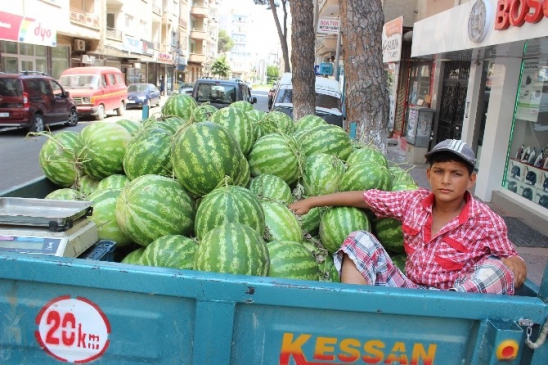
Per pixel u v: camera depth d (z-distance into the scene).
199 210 2.95
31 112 15.86
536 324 1.90
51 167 3.85
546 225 7.79
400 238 3.31
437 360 1.96
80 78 22.84
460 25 9.36
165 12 53.59
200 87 16.28
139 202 2.96
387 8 17.36
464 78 12.73
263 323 1.89
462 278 2.67
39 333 1.94
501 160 9.62
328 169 3.94
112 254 2.89
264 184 3.67
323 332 1.91
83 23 29.64
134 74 43.75
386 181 3.71
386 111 6.31
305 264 2.83
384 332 1.92
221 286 1.82
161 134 3.66
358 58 6.08
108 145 3.82
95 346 1.95
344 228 3.33
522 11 6.81
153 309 1.89
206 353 1.88
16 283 1.90
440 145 2.70
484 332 1.90
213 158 3.12
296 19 10.79
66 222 2.46
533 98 8.82
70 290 1.90
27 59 25.47
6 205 2.75
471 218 2.67
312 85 11.09
